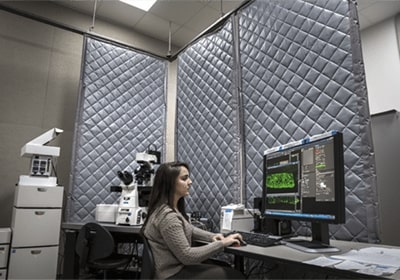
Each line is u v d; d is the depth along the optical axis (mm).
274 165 1755
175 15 3871
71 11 3777
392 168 2797
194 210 2809
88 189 3059
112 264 2090
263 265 2082
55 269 2568
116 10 3807
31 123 3293
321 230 1449
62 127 3469
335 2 1947
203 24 4059
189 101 3152
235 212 1977
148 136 3504
